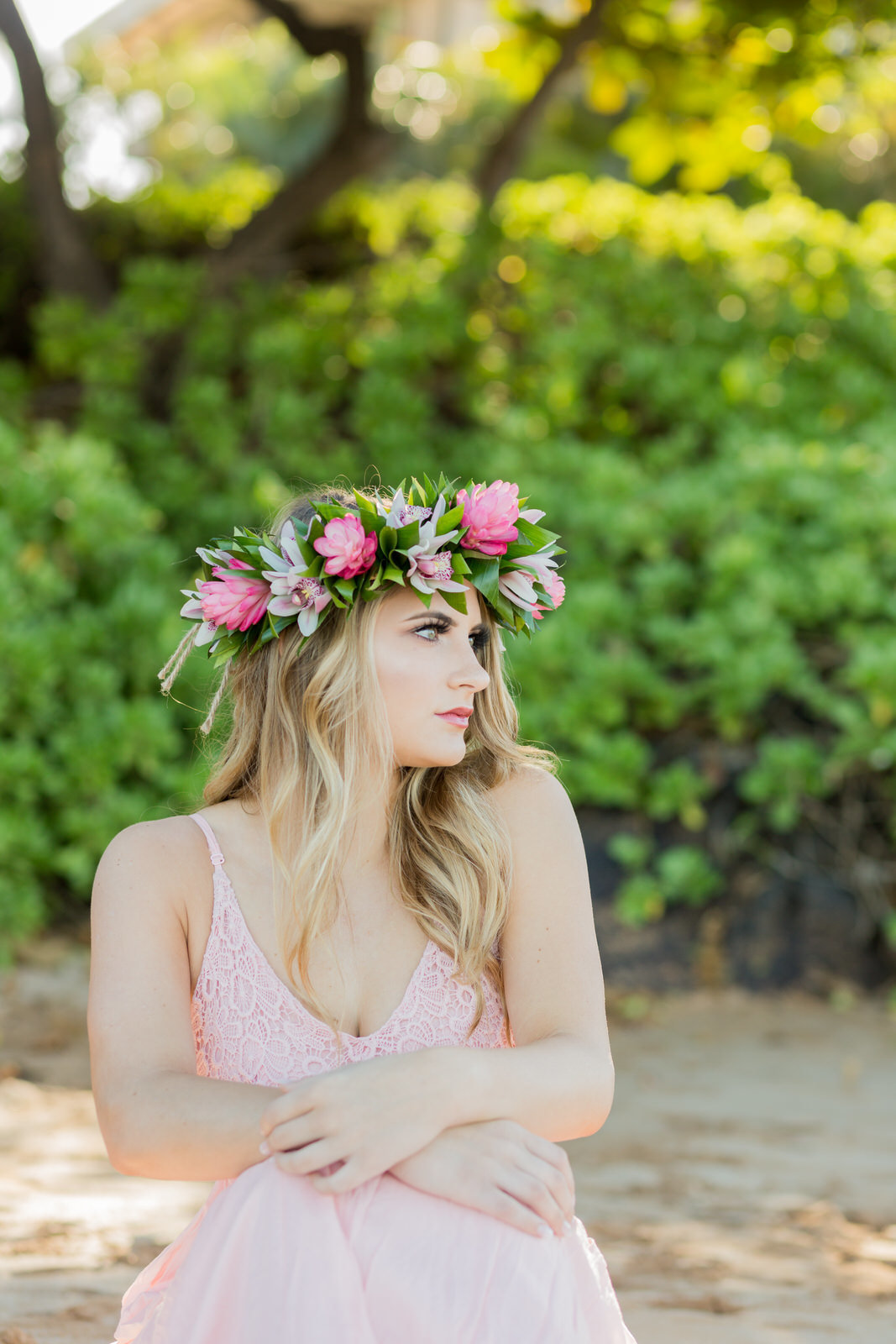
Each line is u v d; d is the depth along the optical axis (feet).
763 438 26.66
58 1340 8.32
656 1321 9.24
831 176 56.59
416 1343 5.14
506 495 6.31
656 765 23.61
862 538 24.11
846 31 28.30
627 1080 17.54
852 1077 17.88
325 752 5.93
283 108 57.00
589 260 30.22
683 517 24.57
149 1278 5.96
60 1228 11.02
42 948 21.76
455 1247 5.24
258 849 6.15
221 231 34.12
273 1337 5.10
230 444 28.14
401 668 6.03
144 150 48.70
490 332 30.27
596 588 24.09
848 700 23.50
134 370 28.84
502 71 30.55
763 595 23.48
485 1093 5.40
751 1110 16.20
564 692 23.24
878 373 29.58
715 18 28.04
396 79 34.81
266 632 6.11
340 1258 5.15
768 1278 10.52
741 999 22.21
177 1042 5.72
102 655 23.34
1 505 23.24
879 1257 11.17
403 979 5.99
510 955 6.36
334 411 30.63
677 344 29.71
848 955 22.72
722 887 22.95
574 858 6.49
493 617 6.66
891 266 30.94
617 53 29.01
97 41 42.42
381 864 6.22
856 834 23.07
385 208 33.55
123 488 24.38
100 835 21.79
